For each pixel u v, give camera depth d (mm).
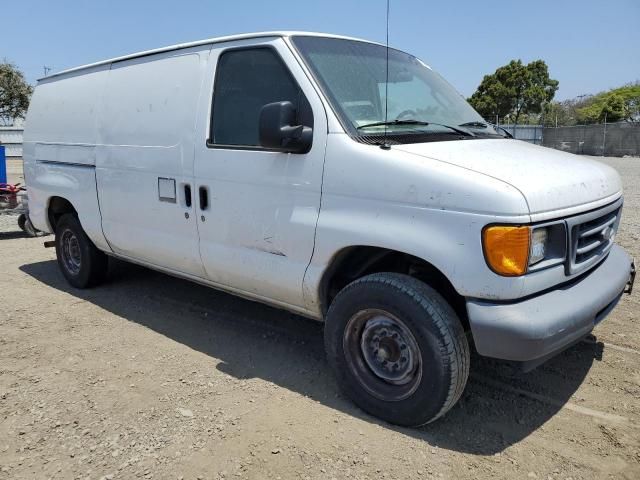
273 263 3596
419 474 2730
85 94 5160
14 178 18781
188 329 4645
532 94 46188
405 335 3029
